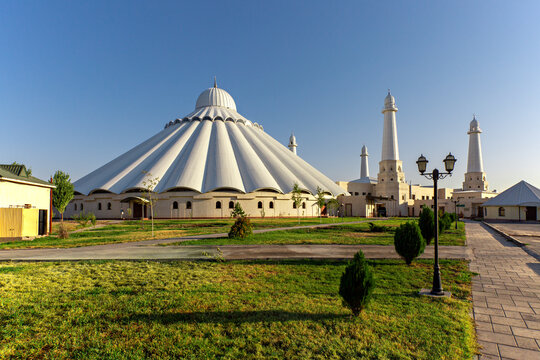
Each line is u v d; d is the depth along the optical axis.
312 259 14.76
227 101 84.00
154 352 5.89
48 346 6.15
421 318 7.51
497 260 15.13
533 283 10.95
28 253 16.59
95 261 14.30
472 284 10.81
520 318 7.78
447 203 79.12
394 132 80.88
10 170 25.50
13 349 5.96
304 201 58.28
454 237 25.56
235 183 54.06
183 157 59.88
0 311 7.79
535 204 55.03
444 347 6.12
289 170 65.12
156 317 7.48
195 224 37.31
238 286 10.19
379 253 16.67
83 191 57.16
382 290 9.82
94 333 6.66
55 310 7.93
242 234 22.64
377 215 77.94
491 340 6.59
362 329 6.85
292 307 8.18
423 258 15.21
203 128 69.69
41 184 25.84
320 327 6.94
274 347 6.10
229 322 7.19
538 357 5.88
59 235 23.48
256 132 76.69
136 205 53.78
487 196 76.50
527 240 23.95
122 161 65.06
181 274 11.80
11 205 23.12
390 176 79.88
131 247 18.83
